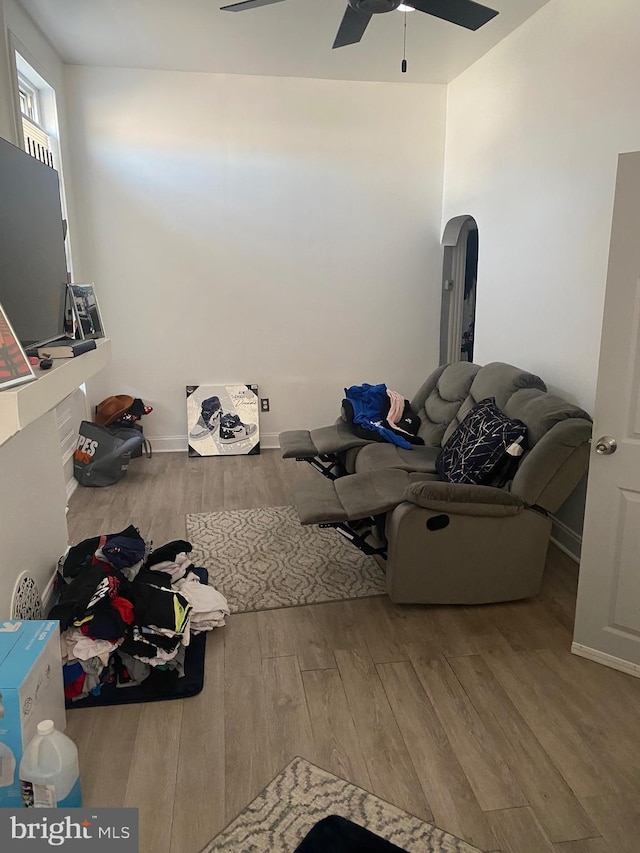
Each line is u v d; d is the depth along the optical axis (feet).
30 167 7.66
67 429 14.12
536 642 8.38
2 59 10.02
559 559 10.98
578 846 5.37
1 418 5.23
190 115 15.74
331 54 14.19
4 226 6.56
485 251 14.55
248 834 5.46
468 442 10.22
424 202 17.02
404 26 12.48
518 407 10.24
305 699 7.24
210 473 15.65
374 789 5.95
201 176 16.07
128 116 15.52
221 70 15.39
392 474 10.45
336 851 5.18
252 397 17.30
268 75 15.75
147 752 6.42
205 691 7.39
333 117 16.25
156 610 7.57
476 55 14.23
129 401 16.49
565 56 10.94
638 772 6.17
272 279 16.87
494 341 14.17
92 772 6.14
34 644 6.08
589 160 10.39
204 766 6.23
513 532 8.91
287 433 13.87
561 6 10.99
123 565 8.39
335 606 9.32
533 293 12.38
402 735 6.66
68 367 7.11
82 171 15.61
